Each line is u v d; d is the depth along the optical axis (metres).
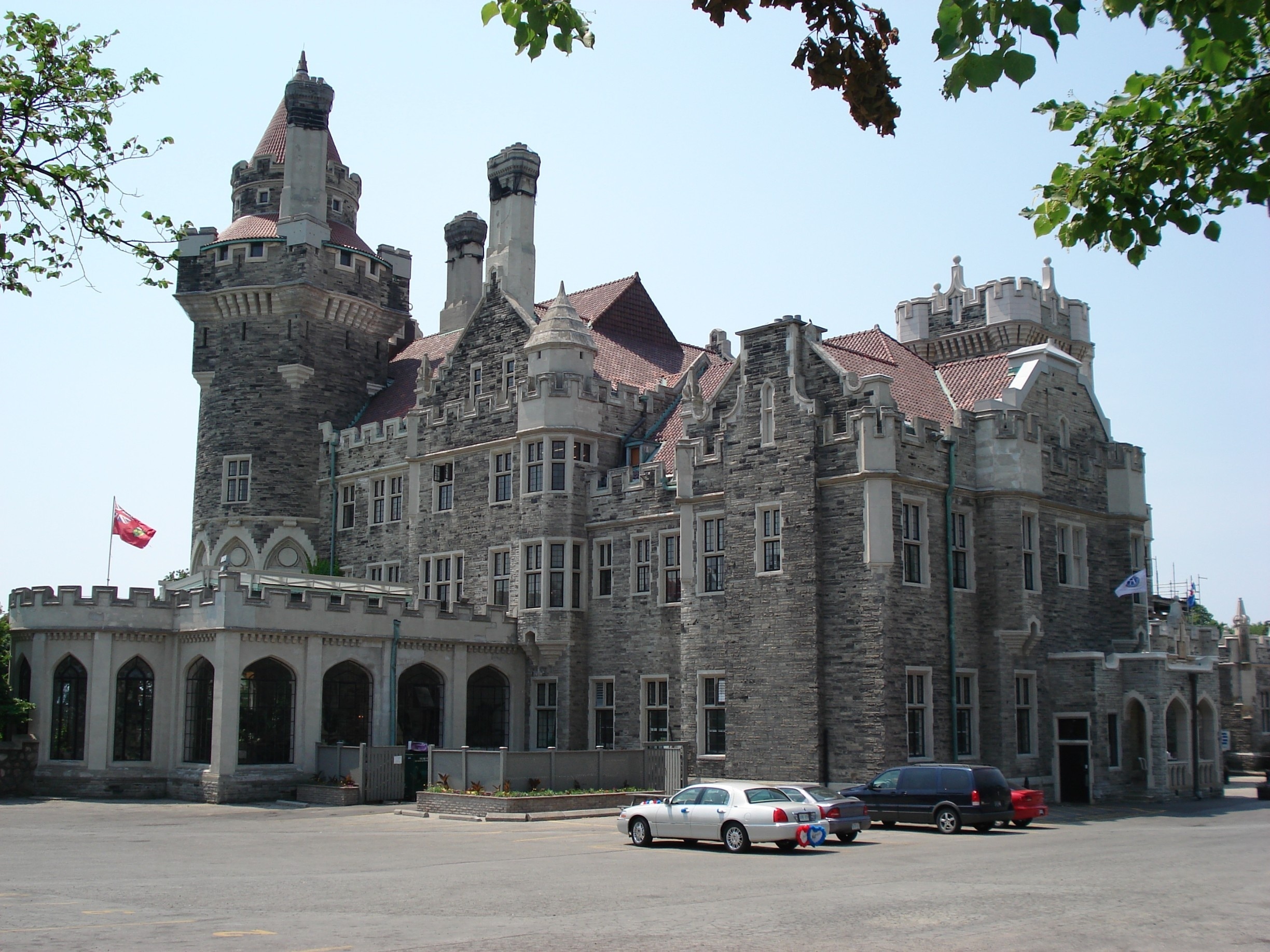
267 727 39.34
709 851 24.56
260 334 54.88
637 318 53.84
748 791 25.00
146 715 40.75
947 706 36.53
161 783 40.22
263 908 16.03
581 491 44.97
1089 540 41.53
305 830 30.00
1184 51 8.30
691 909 15.77
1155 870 20.44
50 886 18.73
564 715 43.84
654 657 42.12
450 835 28.48
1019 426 38.53
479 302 54.91
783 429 37.47
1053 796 37.97
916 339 53.62
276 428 54.22
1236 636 63.19
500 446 46.72
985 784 28.88
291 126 55.31
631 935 13.60
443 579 48.28
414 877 19.95
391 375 58.44
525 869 21.14
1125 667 38.47
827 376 37.22
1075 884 18.44
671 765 37.16
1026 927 14.21
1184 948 12.77
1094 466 42.19
